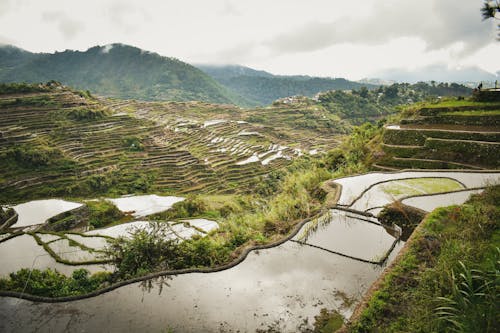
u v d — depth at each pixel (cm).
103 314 825
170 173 5253
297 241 1133
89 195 4397
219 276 948
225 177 5556
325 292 849
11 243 1917
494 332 533
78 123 5978
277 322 754
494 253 770
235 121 9712
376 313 689
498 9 666
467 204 1139
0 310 878
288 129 10169
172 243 1164
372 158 2781
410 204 1379
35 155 4531
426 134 2741
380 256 1015
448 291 689
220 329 744
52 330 788
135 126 6550
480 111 2975
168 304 841
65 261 1639
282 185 2417
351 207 1424
